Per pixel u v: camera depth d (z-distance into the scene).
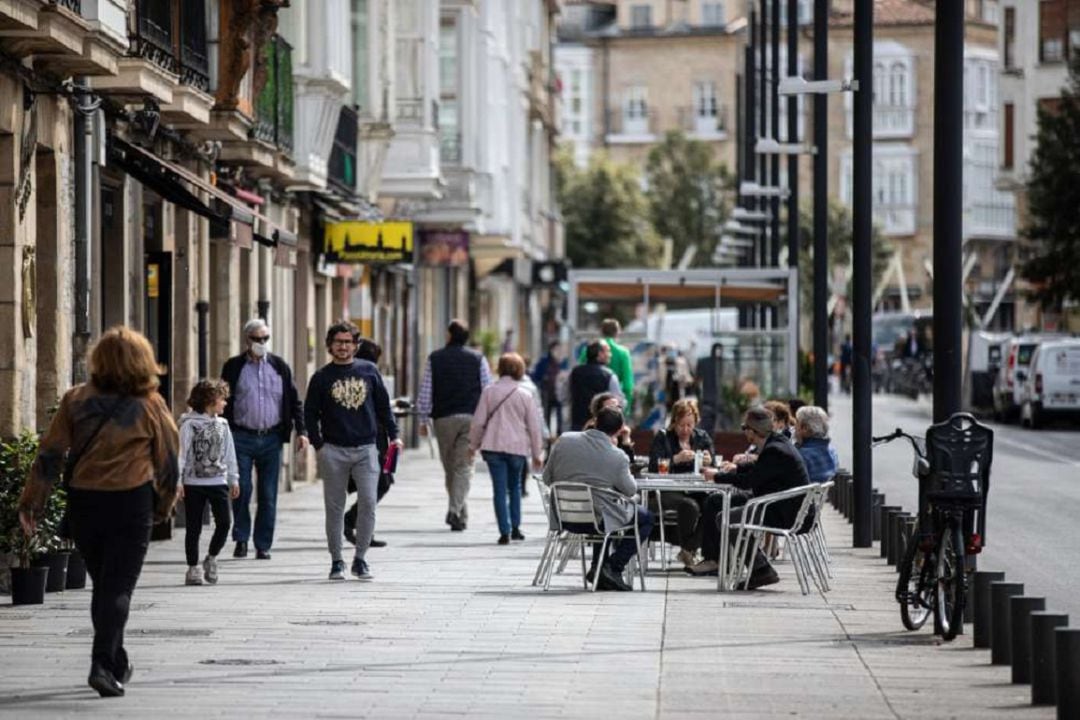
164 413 18.89
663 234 163.38
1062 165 95.62
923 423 89.62
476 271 94.62
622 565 28.50
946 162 28.23
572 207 153.25
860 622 25.05
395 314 72.50
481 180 77.81
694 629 24.19
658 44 196.25
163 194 35.88
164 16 35.06
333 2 50.19
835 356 148.62
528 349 123.06
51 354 31.28
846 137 189.00
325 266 56.44
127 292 35.91
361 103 58.56
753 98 90.69
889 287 186.62
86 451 18.62
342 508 29.39
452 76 74.00
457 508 38.44
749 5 90.38
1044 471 59.34
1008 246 181.50
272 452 32.41
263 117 43.81
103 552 18.80
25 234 29.72
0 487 25.61
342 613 25.31
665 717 18.16
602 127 197.38
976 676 20.73
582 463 28.42
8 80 28.73
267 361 32.38
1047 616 18.98
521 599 27.09
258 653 21.77
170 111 36.66
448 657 21.59
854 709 18.69
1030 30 124.56
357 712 18.19
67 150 31.73
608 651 22.22
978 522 23.78
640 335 58.75
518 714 18.17
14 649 21.88
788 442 29.23
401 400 45.97
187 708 18.31
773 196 80.00
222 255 45.06
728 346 57.19
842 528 39.94
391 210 66.19
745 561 29.72
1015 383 91.75
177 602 26.34
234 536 32.47
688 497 31.52
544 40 115.94
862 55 36.44
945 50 28.28
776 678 20.45
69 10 28.02
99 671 18.75
